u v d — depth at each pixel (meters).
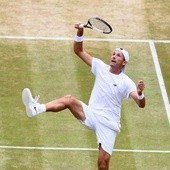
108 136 41.66
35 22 59.41
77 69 55.09
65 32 58.66
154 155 47.62
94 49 57.19
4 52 56.28
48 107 41.09
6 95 52.09
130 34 58.94
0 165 45.91
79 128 49.50
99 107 41.66
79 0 61.91
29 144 47.88
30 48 56.84
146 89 53.59
